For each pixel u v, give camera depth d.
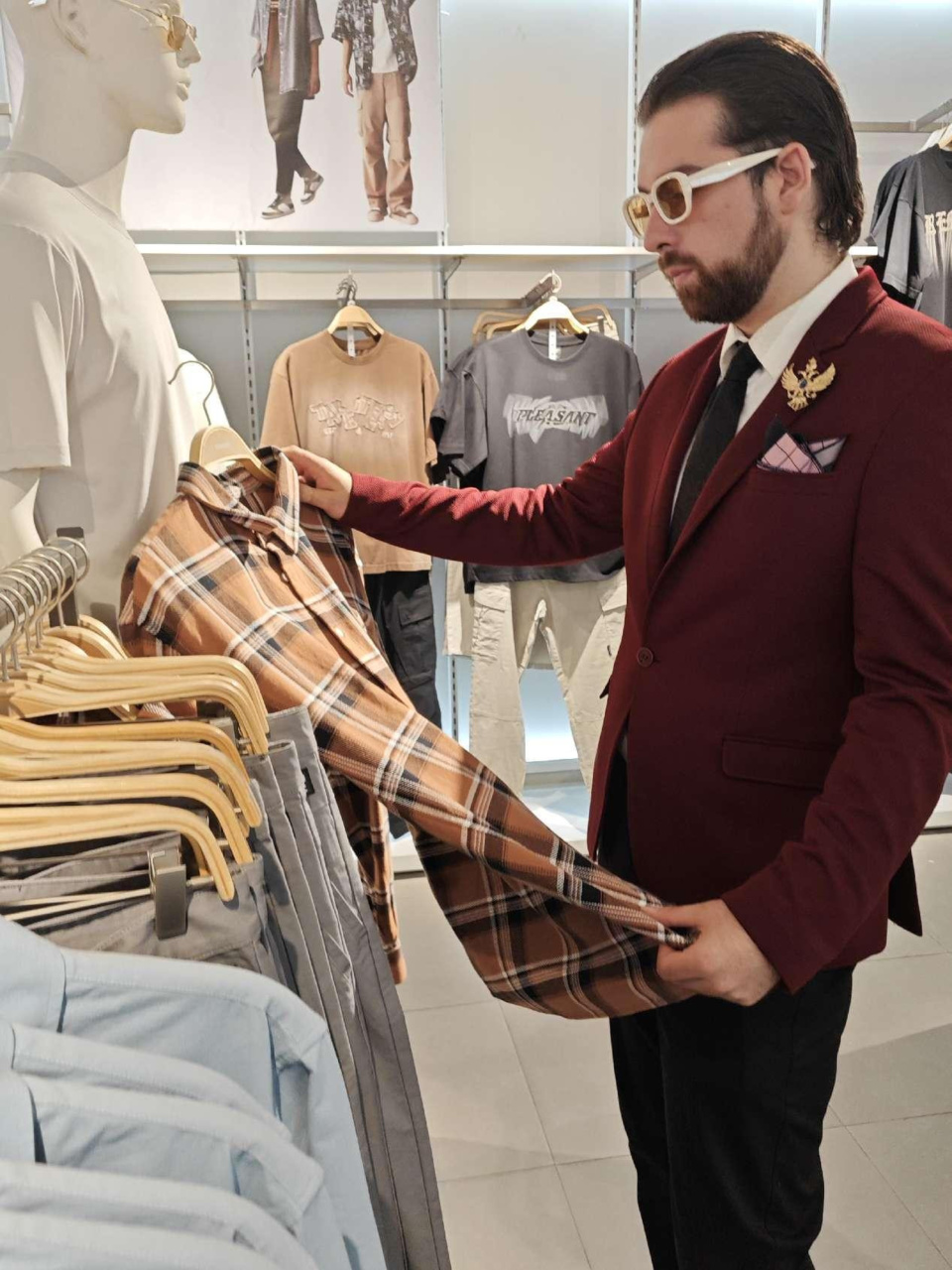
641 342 3.31
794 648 1.00
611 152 3.17
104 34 0.95
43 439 0.89
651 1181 1.35
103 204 1.02
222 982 0.55
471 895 1.05
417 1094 0.97
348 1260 0.54
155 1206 0.42
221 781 0.76
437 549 1.42
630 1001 0.97
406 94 2.53
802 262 1.00
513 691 2.88
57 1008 0.51
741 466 1.01
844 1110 1.87
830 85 0.96
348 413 2.75
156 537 0.96
